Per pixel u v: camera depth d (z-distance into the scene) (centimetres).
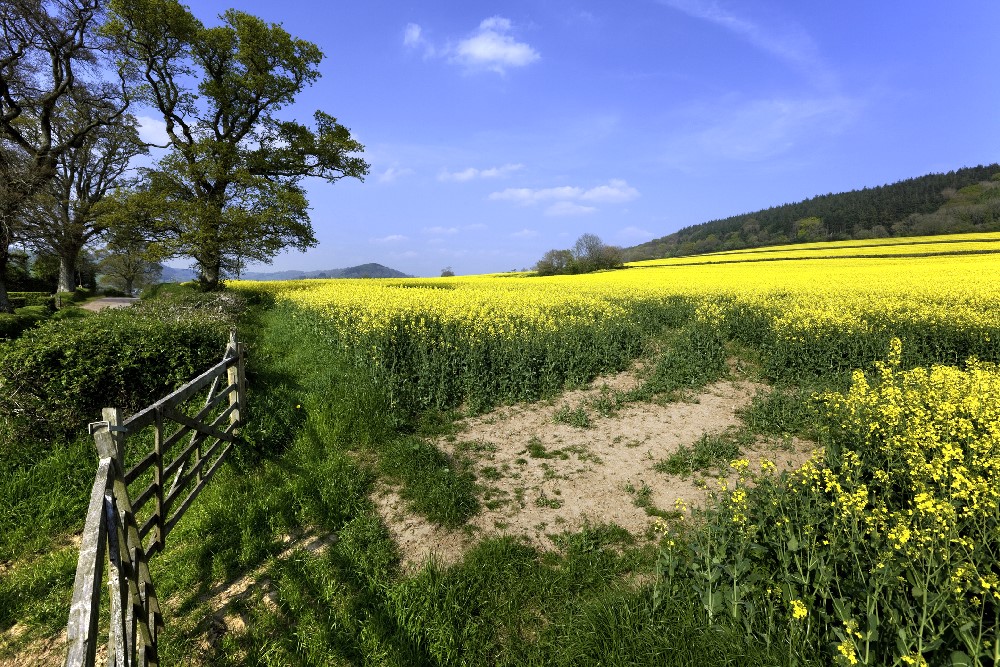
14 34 2156
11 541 467
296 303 1809
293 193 2381
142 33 2152
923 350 976
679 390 885
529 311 1348
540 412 805
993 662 264
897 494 438
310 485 556
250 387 828
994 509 349
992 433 488
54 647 356
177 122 2430
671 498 533
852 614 299
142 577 335
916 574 297
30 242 2142
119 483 317
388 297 1725
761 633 312
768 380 925
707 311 1363
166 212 2183
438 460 616
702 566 365
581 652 328
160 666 333
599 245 6681
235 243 2278
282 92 2450
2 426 589
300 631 362
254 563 443
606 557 434
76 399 642
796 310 1238
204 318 1123
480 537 476
